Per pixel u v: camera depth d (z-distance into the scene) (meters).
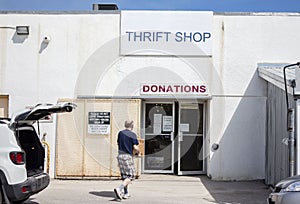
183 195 11.42
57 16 14.48
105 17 14.44
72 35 14.44
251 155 14.08
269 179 12.99
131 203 10.27
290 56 14.13
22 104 14.40
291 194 7.32
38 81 14.41
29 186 8.57
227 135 14.12
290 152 9.99
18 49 14.46
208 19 14.29
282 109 11.61
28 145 9.40
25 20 14.48
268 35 14.16
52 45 14.45
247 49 14.20
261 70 13.73
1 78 14.47
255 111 14.10
